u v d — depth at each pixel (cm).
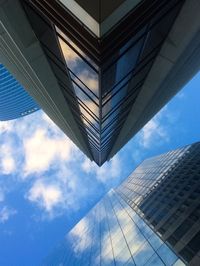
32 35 1653
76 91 2195
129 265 2659
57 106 2958
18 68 2473
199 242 2180
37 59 1908
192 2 1381
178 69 2480
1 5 1384
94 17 1123
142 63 1839
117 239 3628
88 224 6481
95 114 2480
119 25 1232
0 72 8950
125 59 1564
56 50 1666
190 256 2097
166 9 1340
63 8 1207
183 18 1501
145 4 1212
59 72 2048
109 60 1403
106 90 1888
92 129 3206
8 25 1540
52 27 1403
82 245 5203
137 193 5428
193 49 2119
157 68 2056
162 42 1730
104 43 1274
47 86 2366
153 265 2364
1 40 1891
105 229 4588
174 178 4550
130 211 4438
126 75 1856
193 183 3625
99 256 3619
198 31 1714
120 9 1141
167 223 2981
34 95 3472
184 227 2598
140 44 1503
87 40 1283
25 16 1484
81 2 1116
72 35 1309
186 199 3250
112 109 2477
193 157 4884
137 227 3478
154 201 4122
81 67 1634
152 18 1310
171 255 2286
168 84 2881
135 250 2862
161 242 2619
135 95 2567
